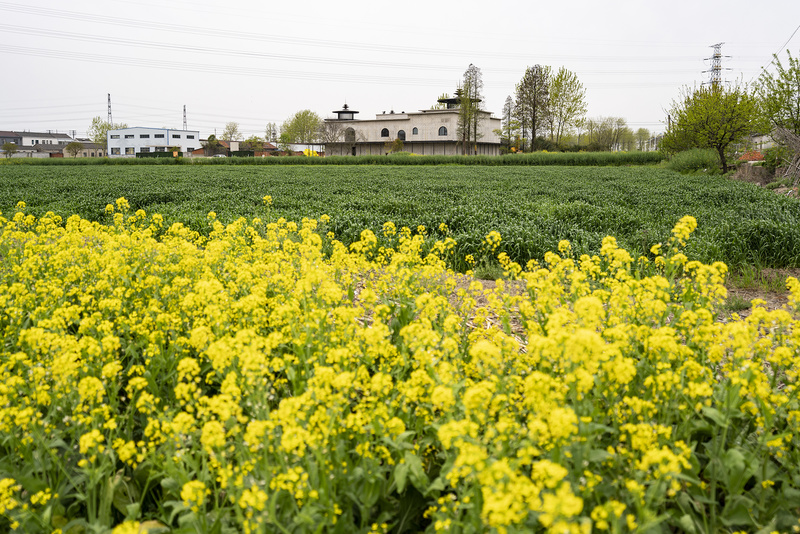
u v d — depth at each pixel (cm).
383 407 322
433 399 298
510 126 9512
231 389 320
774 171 3472
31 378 404
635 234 1309
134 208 1781
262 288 588
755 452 326
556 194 2273
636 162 6719
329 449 318
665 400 358
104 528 295
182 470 307
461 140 9106
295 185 2861
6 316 557
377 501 328
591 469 316
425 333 381
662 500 284
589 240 1210
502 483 235
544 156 6962
